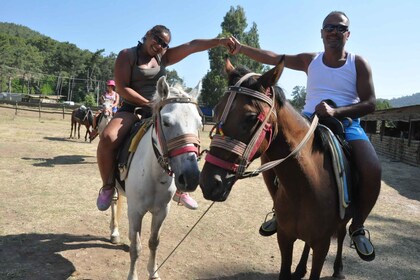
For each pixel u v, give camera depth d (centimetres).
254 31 4091
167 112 261
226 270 372
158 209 306
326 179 239
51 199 572
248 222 535
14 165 828
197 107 277
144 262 372
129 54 336
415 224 575
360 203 268
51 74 10075
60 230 444
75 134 1623
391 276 383
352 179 267
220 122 193
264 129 195
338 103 294
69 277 330
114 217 415
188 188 246
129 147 315
